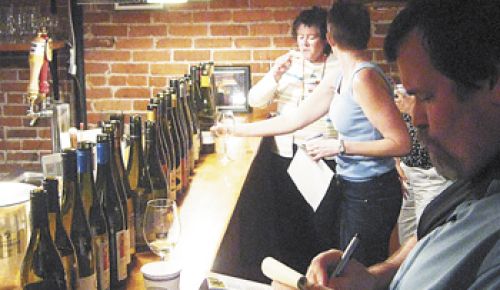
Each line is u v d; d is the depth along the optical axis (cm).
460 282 101
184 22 425
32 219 132
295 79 380
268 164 392
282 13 418
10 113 436
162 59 430
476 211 106
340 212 301
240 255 311
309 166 306
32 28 388
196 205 225
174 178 229
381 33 411
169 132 240
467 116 98
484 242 100
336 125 284
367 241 282
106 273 153
